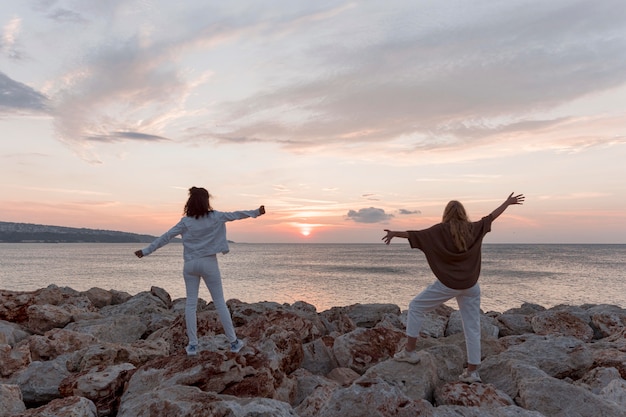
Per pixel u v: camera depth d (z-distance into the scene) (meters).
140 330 11.30
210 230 6.11
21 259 119.31
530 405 5.29
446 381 6.41
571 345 7.43
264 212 6.27
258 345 7.06
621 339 8.74
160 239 6.06
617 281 61.66
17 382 6.65
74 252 188.62
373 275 72.50
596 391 6.26
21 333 10.60
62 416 5.02
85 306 14.25
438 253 5.50
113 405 5.99
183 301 16.88
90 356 6.98
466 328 5.78
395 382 5.72
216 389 5.69
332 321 13.10
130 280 58.56
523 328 11.38
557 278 66.50
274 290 47.16
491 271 82.44
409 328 5.96
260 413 4.54
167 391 5.13
